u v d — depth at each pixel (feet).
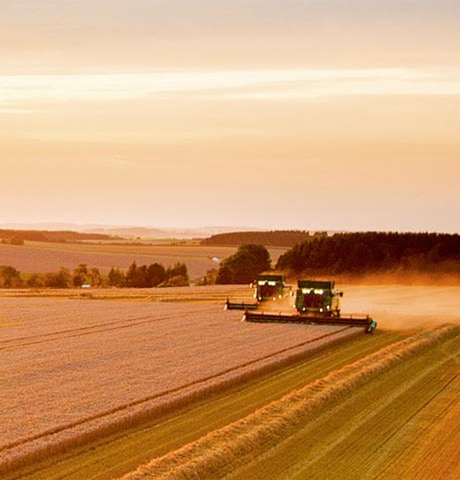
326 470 155.43
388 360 274.77
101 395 208.74
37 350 293.84
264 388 231.71
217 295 618.44
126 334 344.08
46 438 167.32
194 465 151.64
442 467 158.61
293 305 419.74
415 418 196.13
